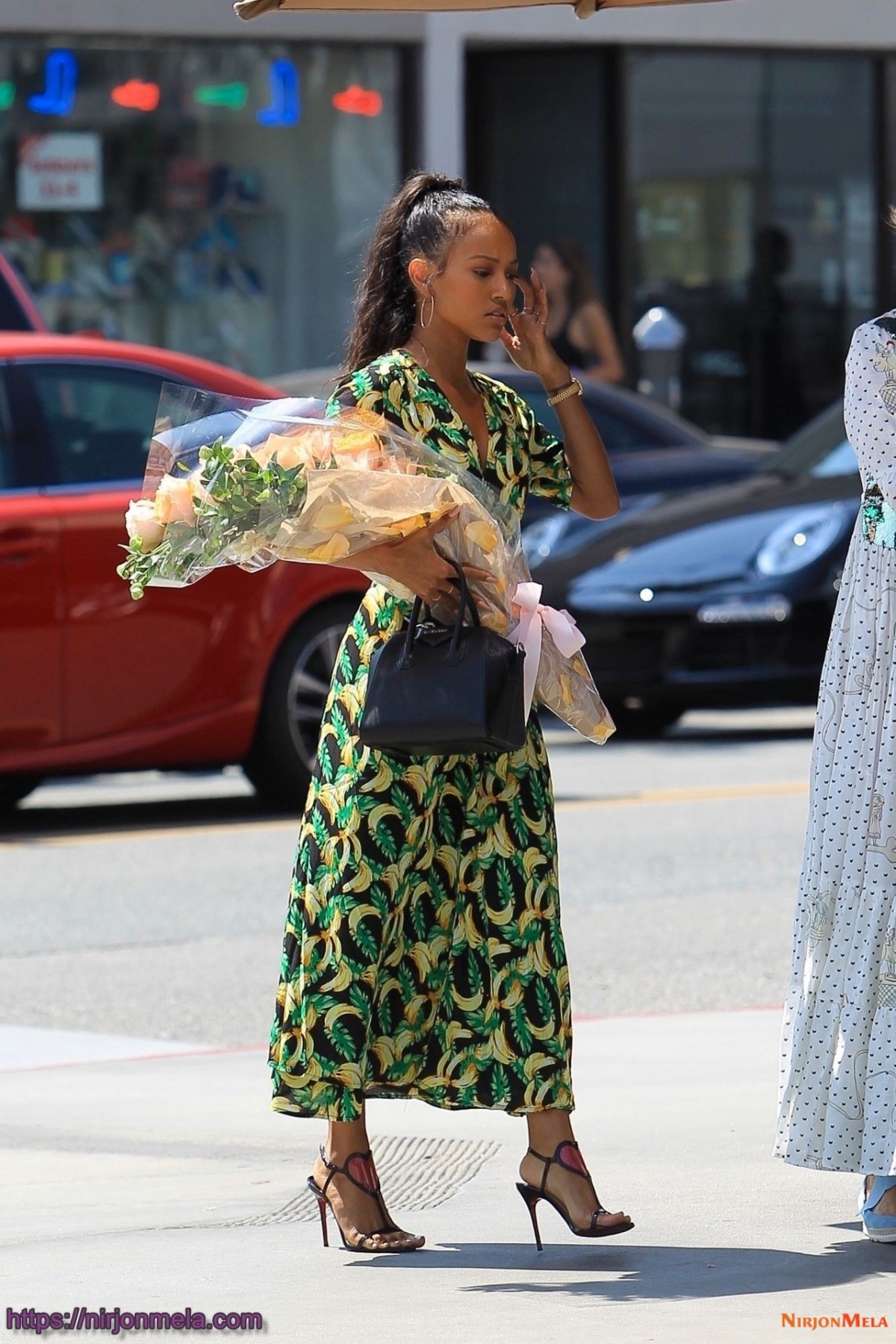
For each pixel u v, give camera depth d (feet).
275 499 35.94
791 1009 36.96
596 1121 45.85
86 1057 54.44
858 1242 36.86
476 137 172.86
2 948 66.95
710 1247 36.83
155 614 82.53
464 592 36.35
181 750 83.87
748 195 175.94
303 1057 37.01
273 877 77.41
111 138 150.51
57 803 95.25
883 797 36.19
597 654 103.35
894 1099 35.63
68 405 82.74
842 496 107.65
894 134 180.34
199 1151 45.62
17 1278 36.29
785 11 173.78
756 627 103.30
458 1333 32.32
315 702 86.84
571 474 39.32
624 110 169.27
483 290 37.65
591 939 66.54
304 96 156.56
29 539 80.43
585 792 93.35
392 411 37.32
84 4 147.23
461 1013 37.52
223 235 155.22
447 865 37.52
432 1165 43.83
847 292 180.65
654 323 160.56
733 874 76.23
